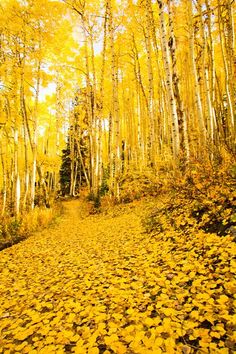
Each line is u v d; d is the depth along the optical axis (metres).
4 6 11.41
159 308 2.66
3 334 2.79
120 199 12.55
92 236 7.40
